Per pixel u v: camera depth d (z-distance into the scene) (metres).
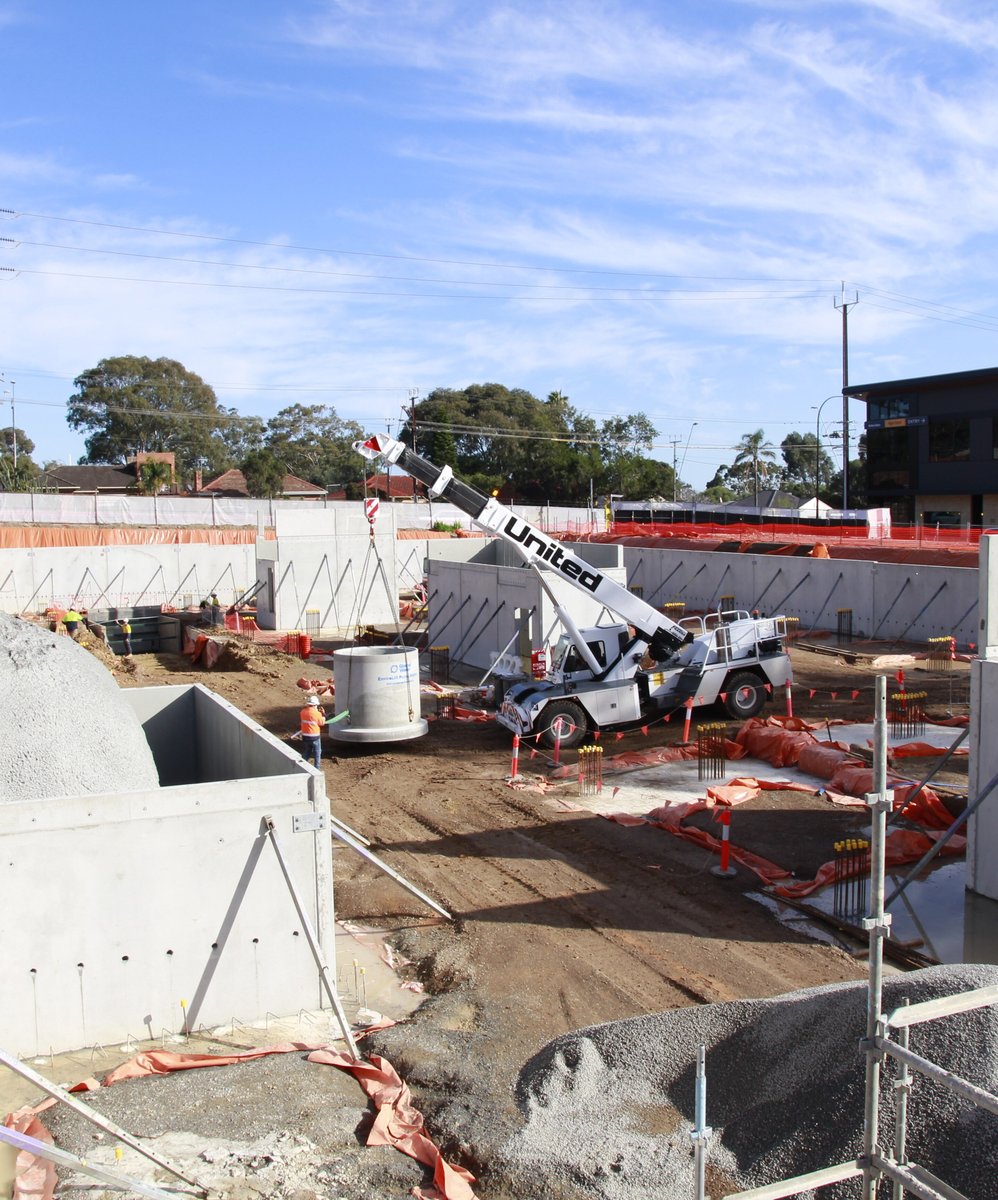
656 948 10.66
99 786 9.52
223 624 34.94
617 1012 9.29
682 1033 7.66
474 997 9.62
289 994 9.35
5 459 74.94
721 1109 7.10
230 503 58.53
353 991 9.95
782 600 33.84
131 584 39.16
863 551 35.69
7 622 10.19
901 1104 4.95
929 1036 6.40
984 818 11.81
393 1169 6.87
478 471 92.69
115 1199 6.41
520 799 16.05
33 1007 8.55
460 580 28.91
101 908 8.70
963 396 52.44
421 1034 8.87
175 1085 7.82
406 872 13.01
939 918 11.29
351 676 19.06
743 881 12.49
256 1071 8.07
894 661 27.03
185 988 9.01
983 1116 5.97
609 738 19.94
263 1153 6.96
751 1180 6.43
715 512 70.50
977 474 52.22
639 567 40.16
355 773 17.84
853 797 15.38
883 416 56.47
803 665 26.94
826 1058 6.83
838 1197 6.02
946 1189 4.79
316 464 102.12
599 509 68.38
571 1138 7.03
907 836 13.23
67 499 55.47
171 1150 6.95
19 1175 6.64
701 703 20.08
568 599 25.05
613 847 13.77
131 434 95.75
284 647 31.39
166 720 14.24
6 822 8.38
